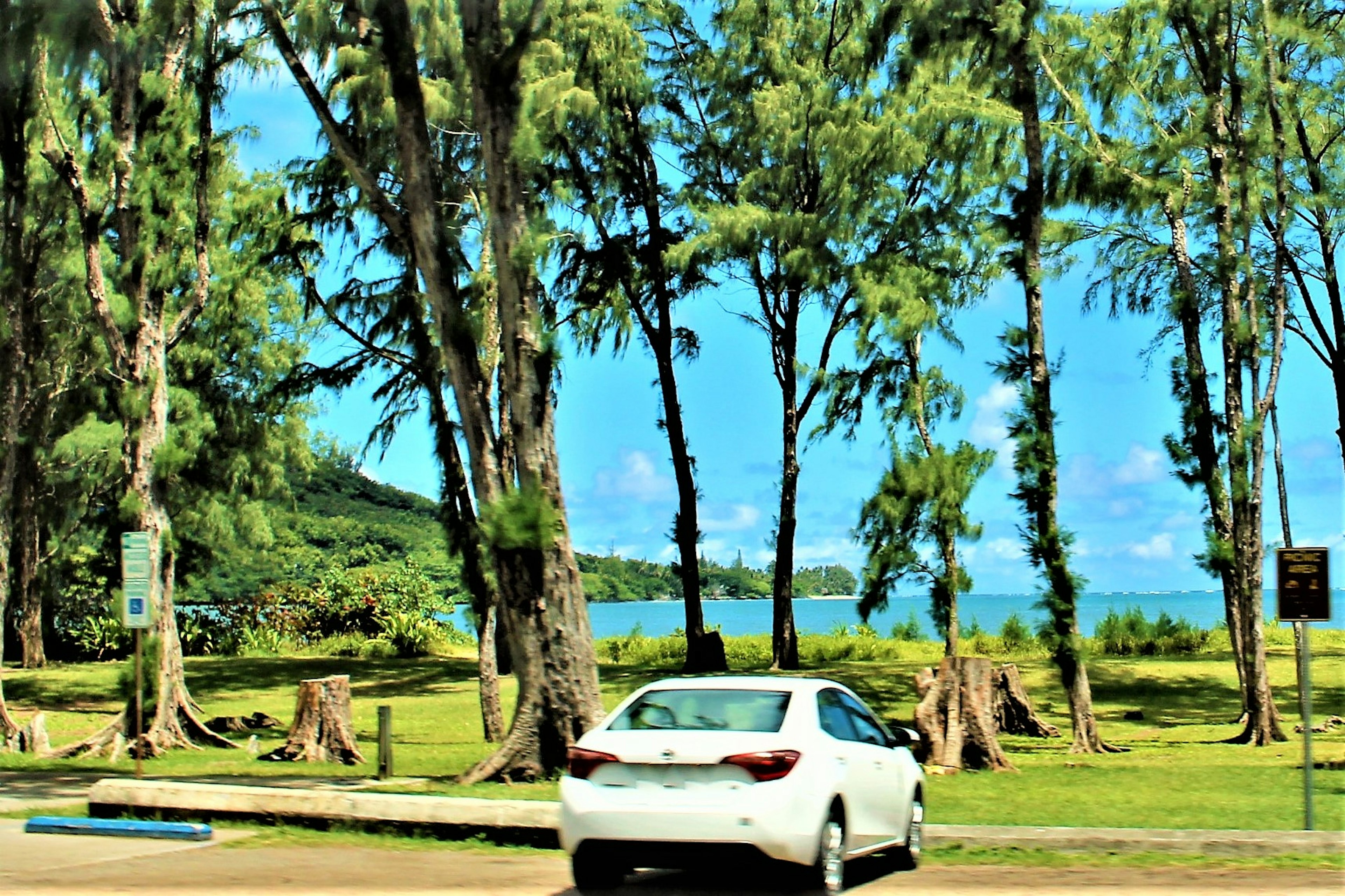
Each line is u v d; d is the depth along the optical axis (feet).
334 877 32.14
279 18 56.08
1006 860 34.22
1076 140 71.20
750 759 27.86
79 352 110.11
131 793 42.04
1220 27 69.82
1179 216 75.36
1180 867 32.65
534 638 51.65
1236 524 69.10
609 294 104.32
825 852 28.48
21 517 117.80
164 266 69.67
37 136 75.82
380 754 53.72
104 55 68.18
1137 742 69.51
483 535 51.67
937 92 78.33
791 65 99.19
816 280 91.66
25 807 45.78
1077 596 62.49
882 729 34.63
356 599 149.59
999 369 62.39
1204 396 71.51
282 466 132.46
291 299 116.67
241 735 78.13
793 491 112.98
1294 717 81.92
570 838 28.55
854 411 96.32
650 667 124.57
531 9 51.47
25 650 124.67
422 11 55.26
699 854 27.55
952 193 91.71
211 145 73.87
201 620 144.66
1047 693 96.53
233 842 37.81
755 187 97.25
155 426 70.13
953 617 66.95
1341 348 87.45
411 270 73.97
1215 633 129.80
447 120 68.59
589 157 103.30
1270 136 70.54
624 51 96.17
